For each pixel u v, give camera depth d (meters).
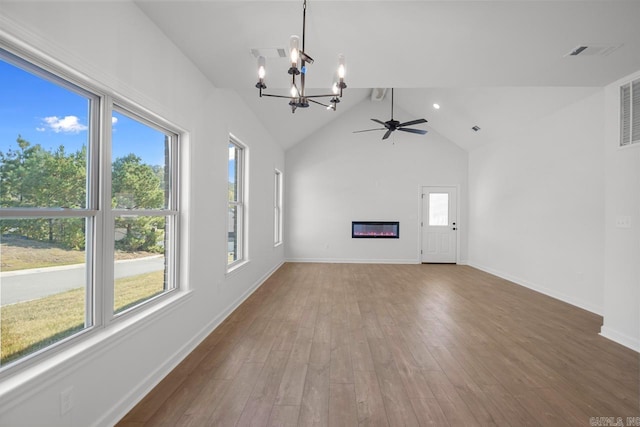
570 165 4.46
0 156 1.29
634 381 2.34
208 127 3.21
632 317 2.94
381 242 7.90
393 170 7.90
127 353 1.95
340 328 3.41
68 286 1.63
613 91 3.19
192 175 2.83
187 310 2.77
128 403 1.94
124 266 2.13
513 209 5.86
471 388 2.23
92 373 1.65
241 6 2.06
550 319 3.74
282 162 7.67
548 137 4.92
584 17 2.16
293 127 6.81
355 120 7.95
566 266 4.52
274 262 6.83
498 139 6.39
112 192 2.00
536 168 5.20
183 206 2.78
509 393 2.17
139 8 2.06
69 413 1.50
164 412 1.93
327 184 7.96
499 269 6.32
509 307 4.23
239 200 4.65
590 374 2.44
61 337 1.59
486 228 6.87
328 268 7.13
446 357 2.72
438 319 3.72
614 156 3.14
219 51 2.64
